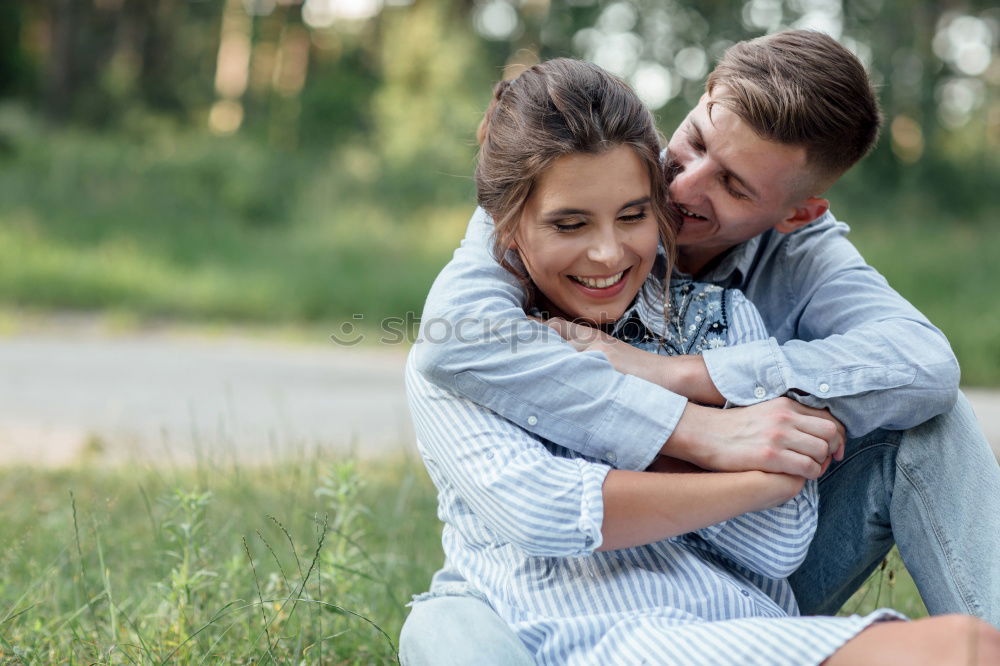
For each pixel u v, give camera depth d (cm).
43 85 2361
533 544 176
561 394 185
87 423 580
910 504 198
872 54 1891
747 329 202
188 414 612
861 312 210
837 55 200
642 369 193
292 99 2295
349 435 563
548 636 178
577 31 1953
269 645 220
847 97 198
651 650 165
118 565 289
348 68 2358
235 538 305
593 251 185
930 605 199
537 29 1991
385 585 259
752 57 202
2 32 2397
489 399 186
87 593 253
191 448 502
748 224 208
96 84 2284
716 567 190
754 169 199
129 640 242
